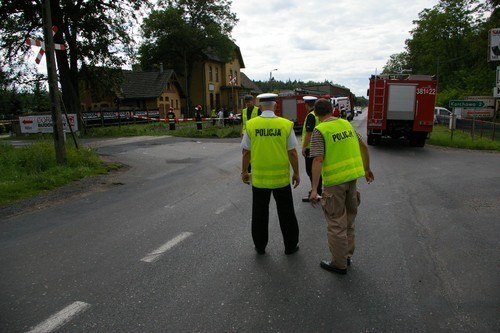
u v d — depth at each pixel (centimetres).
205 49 4756
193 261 434
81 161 1067
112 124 2889
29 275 400
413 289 365
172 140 1953
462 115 3091
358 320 313
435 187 822
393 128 1627
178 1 4600
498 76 1638
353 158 411
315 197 407
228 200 712
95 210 652
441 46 5625
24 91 2536
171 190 805
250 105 964
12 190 768
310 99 686
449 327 303
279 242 493
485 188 809
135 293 360
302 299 347
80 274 402
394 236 511
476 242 488
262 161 438
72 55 2414
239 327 305
